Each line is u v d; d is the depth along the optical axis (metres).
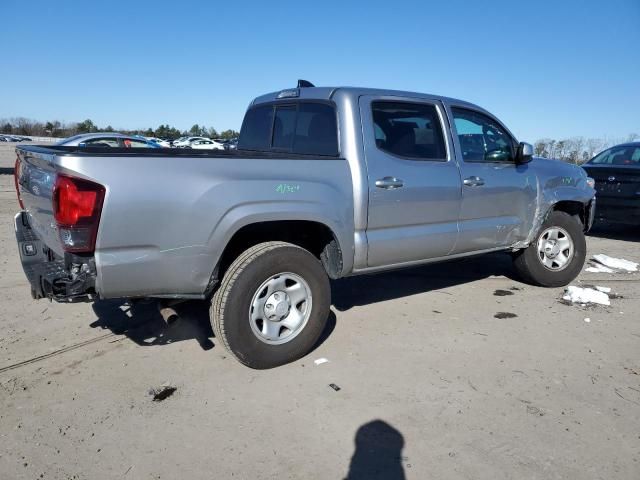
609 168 8.34
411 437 2.86
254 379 3.50
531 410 3.14
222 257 3.64
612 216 8.32
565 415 3.09
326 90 4.15
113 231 2.94
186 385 3.41
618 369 3.71
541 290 5.61
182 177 3.11
